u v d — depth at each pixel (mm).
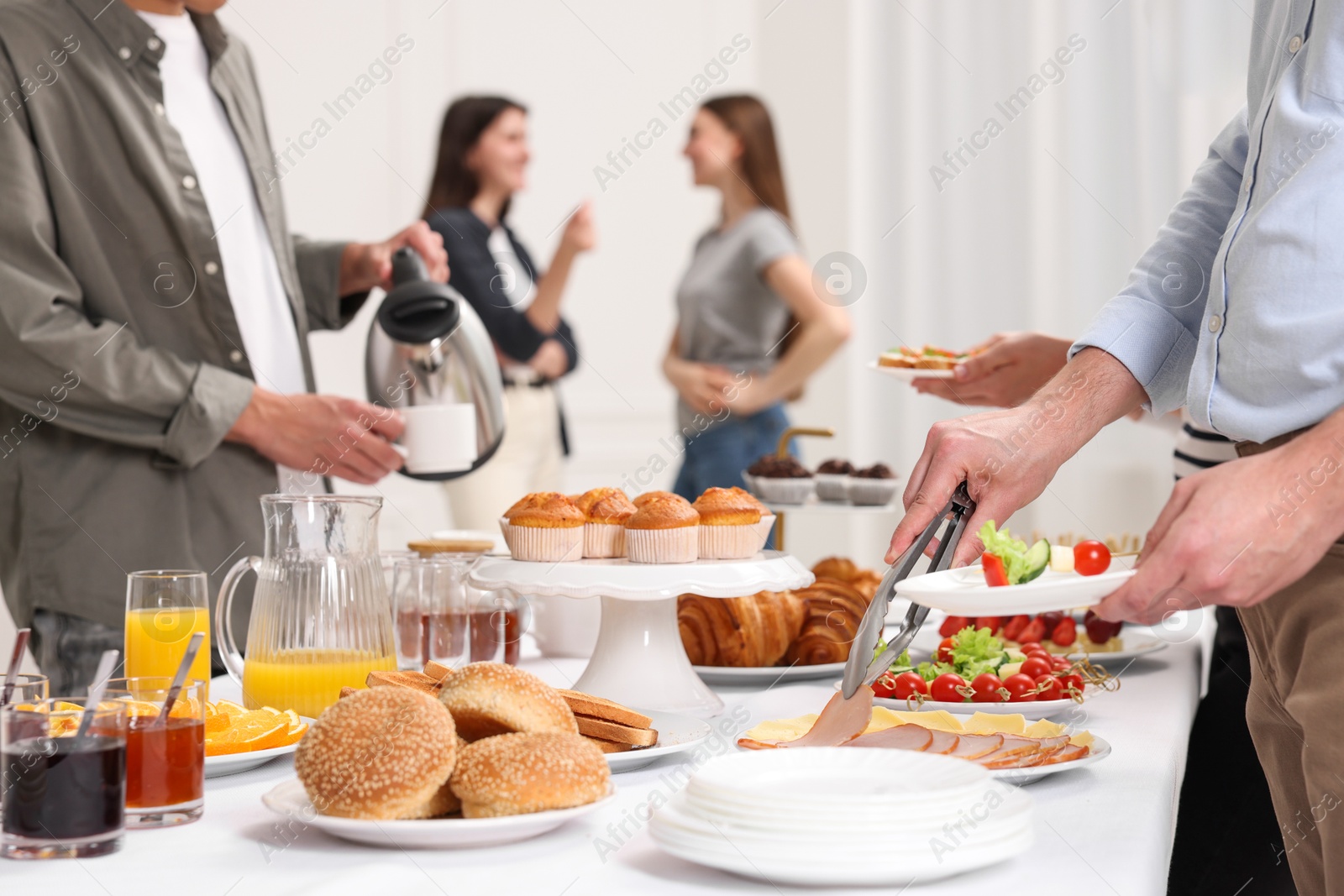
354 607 1007
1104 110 3178
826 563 1473
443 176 2818
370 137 3352
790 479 1874
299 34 3285
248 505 1598
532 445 2777
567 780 647
